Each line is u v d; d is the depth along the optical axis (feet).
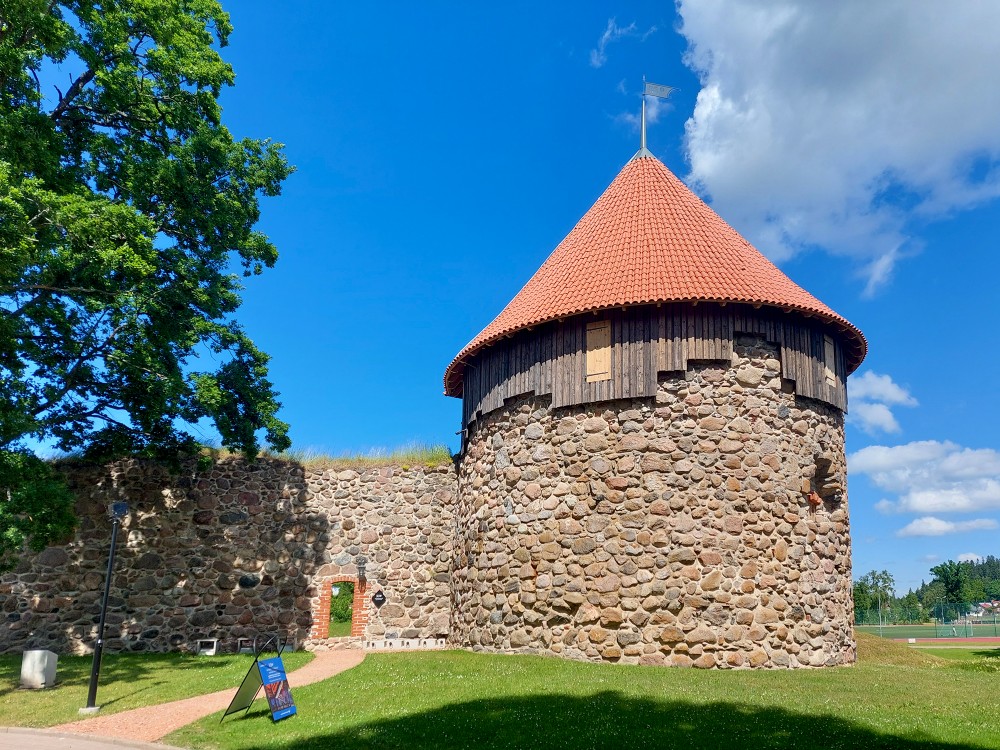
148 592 59.77
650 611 45.06
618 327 49.26
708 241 53.01
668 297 47.19
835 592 50.08
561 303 51.01
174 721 33.12
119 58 47.39
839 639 49.26
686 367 47.70
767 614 45.11
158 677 45.09
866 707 32.58
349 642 62.59
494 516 54.08
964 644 99.71
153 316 51.26
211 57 51.98
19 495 40.50
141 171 48.14
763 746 26.32
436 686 37.42
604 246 54.13
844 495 53.83
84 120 49.52
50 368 48.08
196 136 50.67
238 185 56.85
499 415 55.52
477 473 57.57
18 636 56.44
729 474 46.60
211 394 52.42
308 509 64.90
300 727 30.19
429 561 65.41
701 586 44.86
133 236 43.91
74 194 42.88
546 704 32.91
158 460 61.16
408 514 66.08
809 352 51.06
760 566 45.78
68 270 44.57
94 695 36.60
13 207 37.60
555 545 49.06
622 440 48.03
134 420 55.57
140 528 60.75
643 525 46.42
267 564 63.00
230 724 31.73
